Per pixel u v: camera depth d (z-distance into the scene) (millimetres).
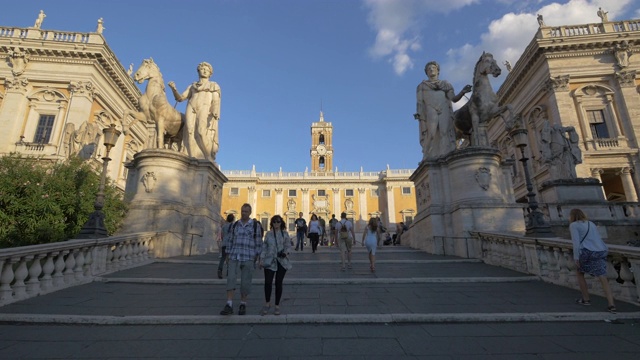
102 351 3213
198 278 6871
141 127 32406
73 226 9492
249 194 52719
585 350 3230
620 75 23141
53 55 25031
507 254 8219
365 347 3326
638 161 21500
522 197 27703
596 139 22453
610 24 24484
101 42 25672
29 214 9000
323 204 52906
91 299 5211
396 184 52781
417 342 3465
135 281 6570
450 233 11500
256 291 5832
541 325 4059
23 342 3455
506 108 11617
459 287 6133
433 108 13758
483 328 3938
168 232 10680
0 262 4828
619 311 4465
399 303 4965
